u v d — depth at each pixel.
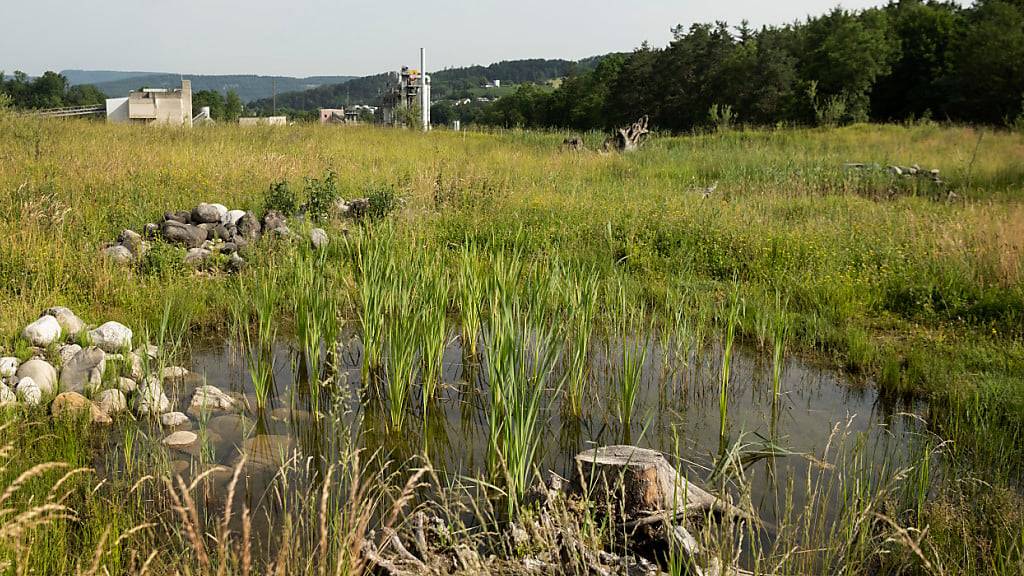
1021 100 41.56
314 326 6.41
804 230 11.92
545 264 8.72
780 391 7.01
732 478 5.16
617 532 4.41
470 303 7.50
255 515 4.62
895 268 9.91
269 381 6.93
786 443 5.84
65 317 7.58
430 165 18.38
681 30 65.69
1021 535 3.98
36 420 5.59
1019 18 45.94
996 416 5.79
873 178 17.70
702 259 10.69
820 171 18.69
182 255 9.98
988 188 17.81
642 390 6.96
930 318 8.57
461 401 6.74
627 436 5.99
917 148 25.78
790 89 56.19
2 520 3.91
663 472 4.64
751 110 57.06
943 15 53.19
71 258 9.45
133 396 6.37
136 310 8.41
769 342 8.22
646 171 19.91
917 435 5.82
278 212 11.73
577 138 27.86
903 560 3.78
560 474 5.32
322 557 2.95
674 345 7.98
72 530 4.24
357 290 8.77
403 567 3.82
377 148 22.88
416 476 3.68
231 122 30.53
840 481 4.81
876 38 48.69
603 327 8.45
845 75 47.19
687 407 6.60
